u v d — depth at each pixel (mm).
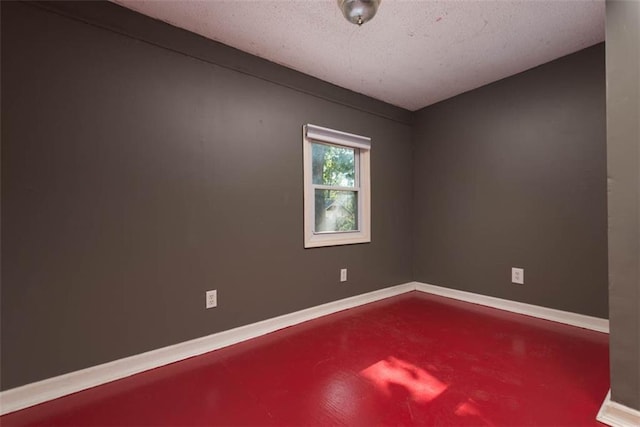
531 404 1434
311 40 2141
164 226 1921
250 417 1372
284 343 2162
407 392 1546
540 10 1867
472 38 2152
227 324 2176
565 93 2457
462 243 3176
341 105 2918
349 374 1726
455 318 2629
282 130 2490
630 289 1260
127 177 1789
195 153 2043
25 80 1506
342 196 3023
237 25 1956
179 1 1731
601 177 2305
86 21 1658
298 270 2590
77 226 1638
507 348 2031
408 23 1966
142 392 1577
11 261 1471
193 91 2037
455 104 3203
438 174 3375
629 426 1243
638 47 1220
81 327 1642
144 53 1847
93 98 1685
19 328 1483
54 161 1577
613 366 1303
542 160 2602
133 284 1807
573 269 2441
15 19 1482
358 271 3061
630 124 1250
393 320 2596
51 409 1447
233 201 2217
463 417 1352
